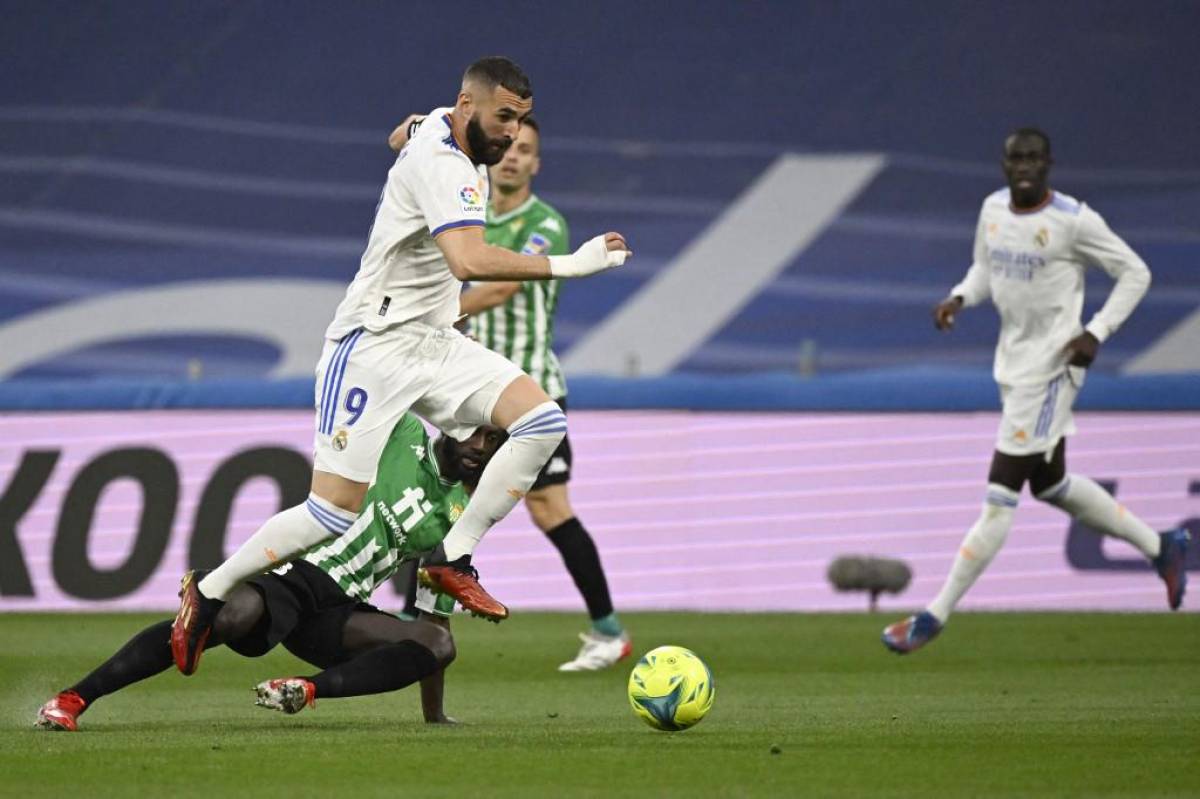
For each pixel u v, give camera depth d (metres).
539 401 19.30
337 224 59.06
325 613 18.58
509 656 30.53
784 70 60.62
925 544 40.00
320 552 18.88
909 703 22.73
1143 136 59.12
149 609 38.72
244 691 24.45
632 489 39.94
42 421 39.44
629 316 56.72
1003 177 58.97
